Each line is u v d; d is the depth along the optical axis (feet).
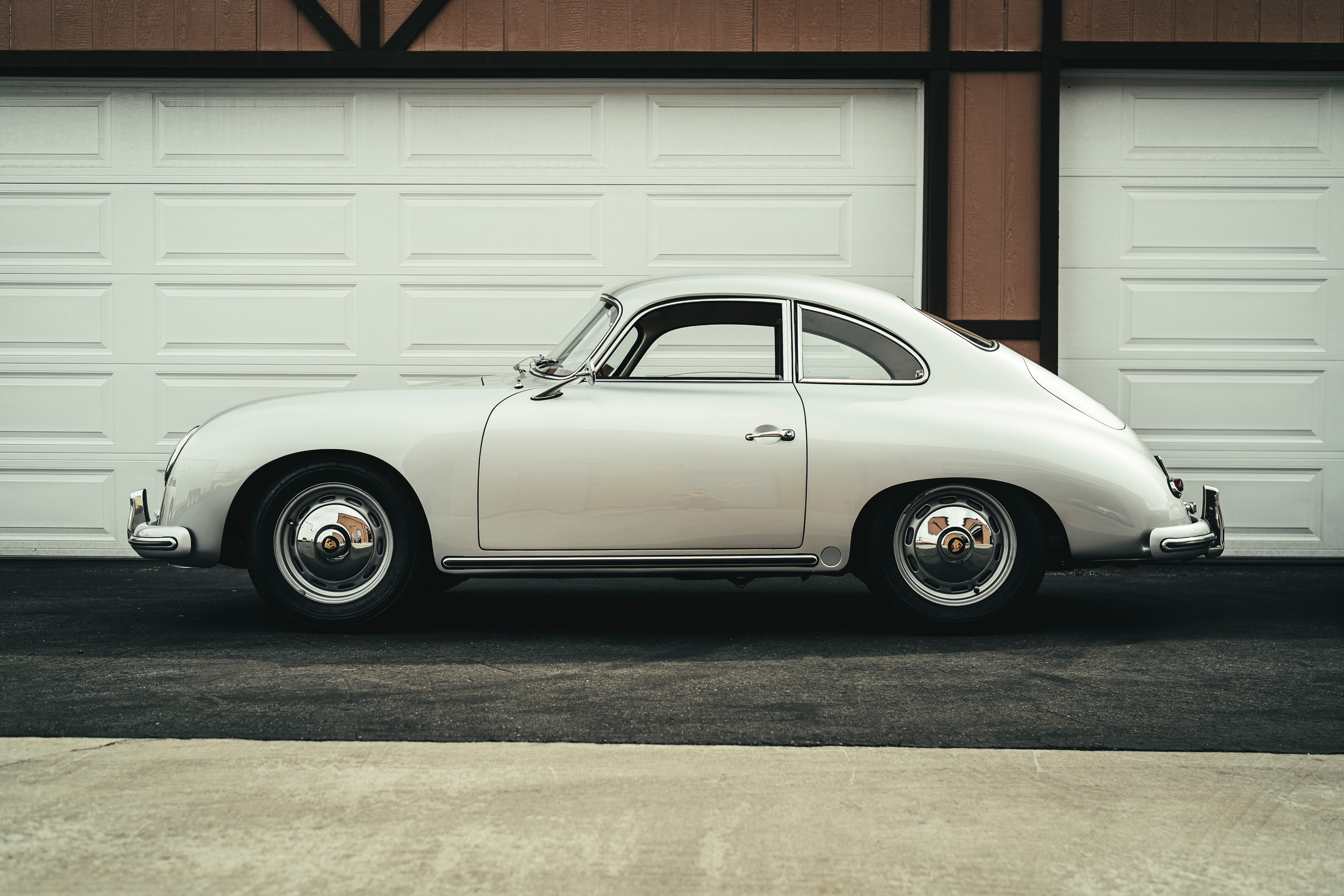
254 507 14.23
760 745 9.78
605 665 12.84
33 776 8.80
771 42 21.34
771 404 14.21
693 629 15.11
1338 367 21.83
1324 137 21.84
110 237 21.75
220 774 8.88
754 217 21.88
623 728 10.25
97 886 6.91
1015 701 11.30
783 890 6.93
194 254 21.77
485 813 8.10
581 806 8.25
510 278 21.83
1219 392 21.88
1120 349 21.89
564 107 21.80
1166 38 21.25
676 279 14.92
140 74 21.53
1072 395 14.79
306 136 21.75
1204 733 10.25
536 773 8.95
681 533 14.06
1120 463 14.21
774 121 21.83
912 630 14.69
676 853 7.44
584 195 21.81
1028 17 21.24
